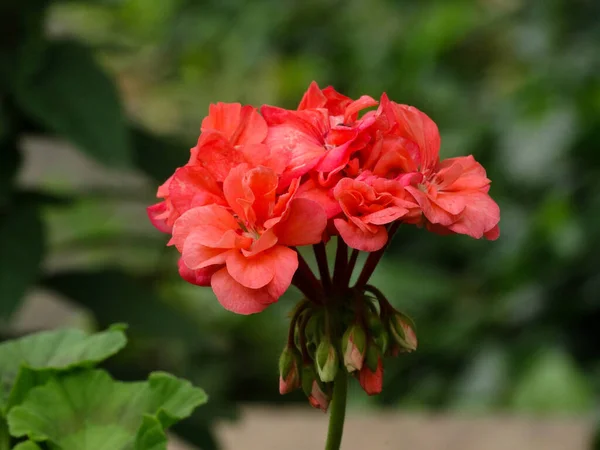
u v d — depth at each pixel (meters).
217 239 0.52
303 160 0.53
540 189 1.58
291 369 0.55
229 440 1.08
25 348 0.61
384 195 0.52
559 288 1.50
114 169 0.86
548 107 1.57
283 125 0.54
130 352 1.38
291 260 0.52
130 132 0.96
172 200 0.53
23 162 0.94
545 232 1.48
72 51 0.88
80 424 0.58
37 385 0.58
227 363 1.60
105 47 0.96
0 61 0.87
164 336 0.94
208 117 0.55
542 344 1.46
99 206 1.52
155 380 0.59
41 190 0.95
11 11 0.90
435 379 1.54
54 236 1.36
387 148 0.53
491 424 1.11
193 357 1.44
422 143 0.54
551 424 1.11
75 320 1.63
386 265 1.59
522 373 1.43
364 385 0.54
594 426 1.09
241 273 0.51
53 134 0.94
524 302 1.53
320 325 0.55
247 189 0.52
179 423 0.91
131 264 1.57
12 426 0.56
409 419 1.13
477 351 1.54
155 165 0.96
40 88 0.86
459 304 1.60
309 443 1.08
